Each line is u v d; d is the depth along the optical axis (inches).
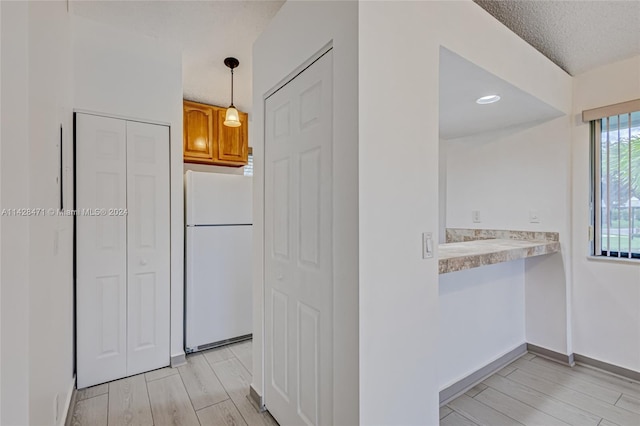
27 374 42.0
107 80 87.5
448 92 77.7
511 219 108.2
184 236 109.3
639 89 85.5
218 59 107.3
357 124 46.1
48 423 53.1
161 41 96.0
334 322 50.9
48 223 53.2
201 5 81.7
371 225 47.2
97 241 86.2
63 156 69.1
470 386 85.4
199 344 108.4
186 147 135.3
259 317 77.2
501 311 97.9
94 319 85.7
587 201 95.5
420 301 53.6
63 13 70.4
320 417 55.2
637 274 87.3
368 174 46.9
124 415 73.0
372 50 47.5
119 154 89.7
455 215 124.4
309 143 58.4
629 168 89.0
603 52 87.4
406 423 51.4
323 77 54.4
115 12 83.2
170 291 97.8
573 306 98.7
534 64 81.4
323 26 53.7
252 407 76.4
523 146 105.1
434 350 55.9
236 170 163.0
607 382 86.8
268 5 81.4
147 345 93.7
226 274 114.3
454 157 124.6
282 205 67.7
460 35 60.9
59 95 64.7
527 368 95.4
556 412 73.7
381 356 48.3
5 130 40.9
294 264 63.3
